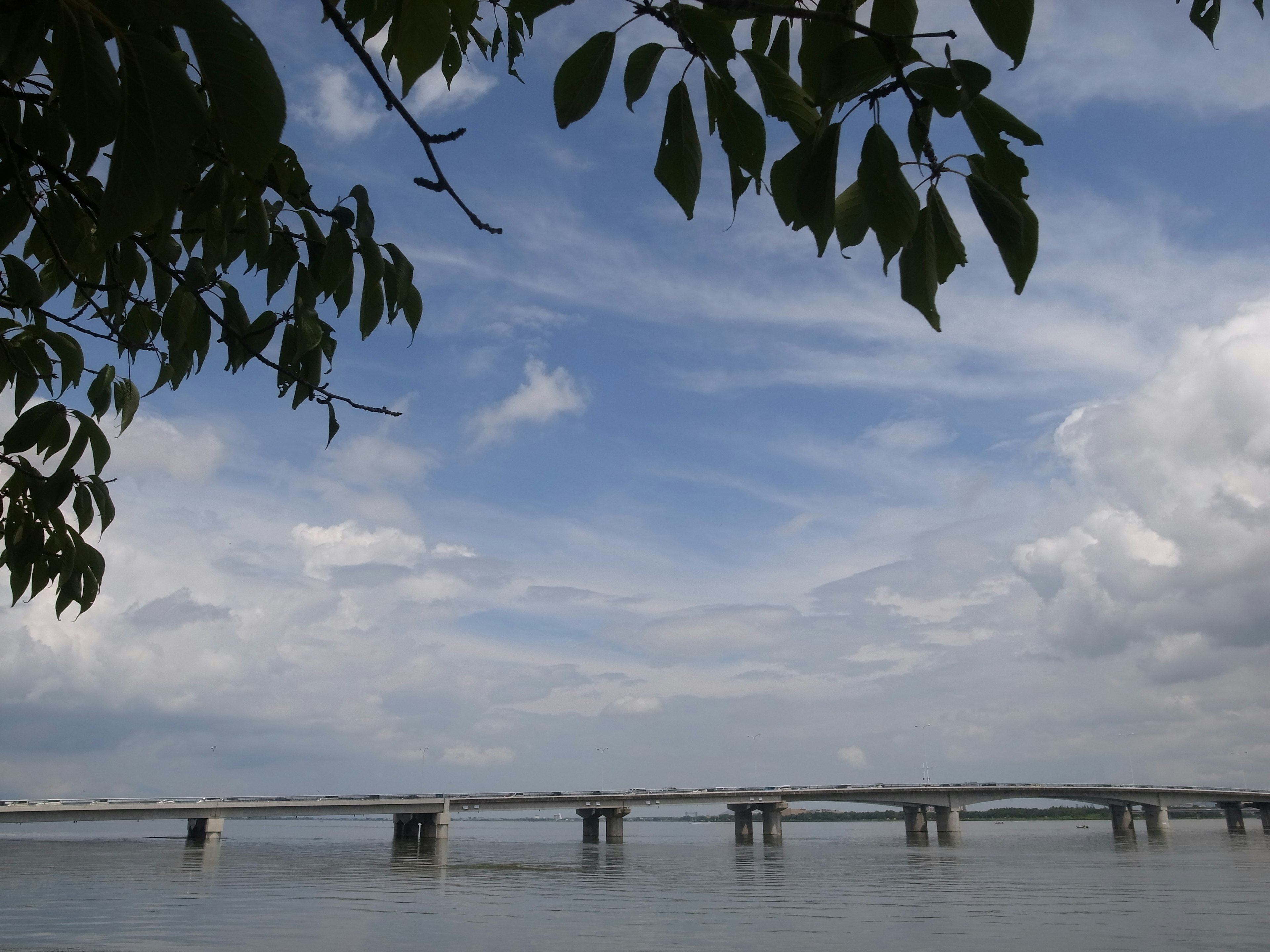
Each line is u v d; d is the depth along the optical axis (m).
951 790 155.25
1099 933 50.19
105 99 1.65
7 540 4.29
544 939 47.66
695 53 1.96
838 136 1.96
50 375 4.19
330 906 61.06
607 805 154.62
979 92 1.88
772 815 156.25
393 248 3.32
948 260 2.10
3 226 3.32
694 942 47.16
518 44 3.86
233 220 3.18
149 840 189.62
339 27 2.54
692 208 2.09
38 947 41.44
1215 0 2.75
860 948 45.16
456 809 145.00
